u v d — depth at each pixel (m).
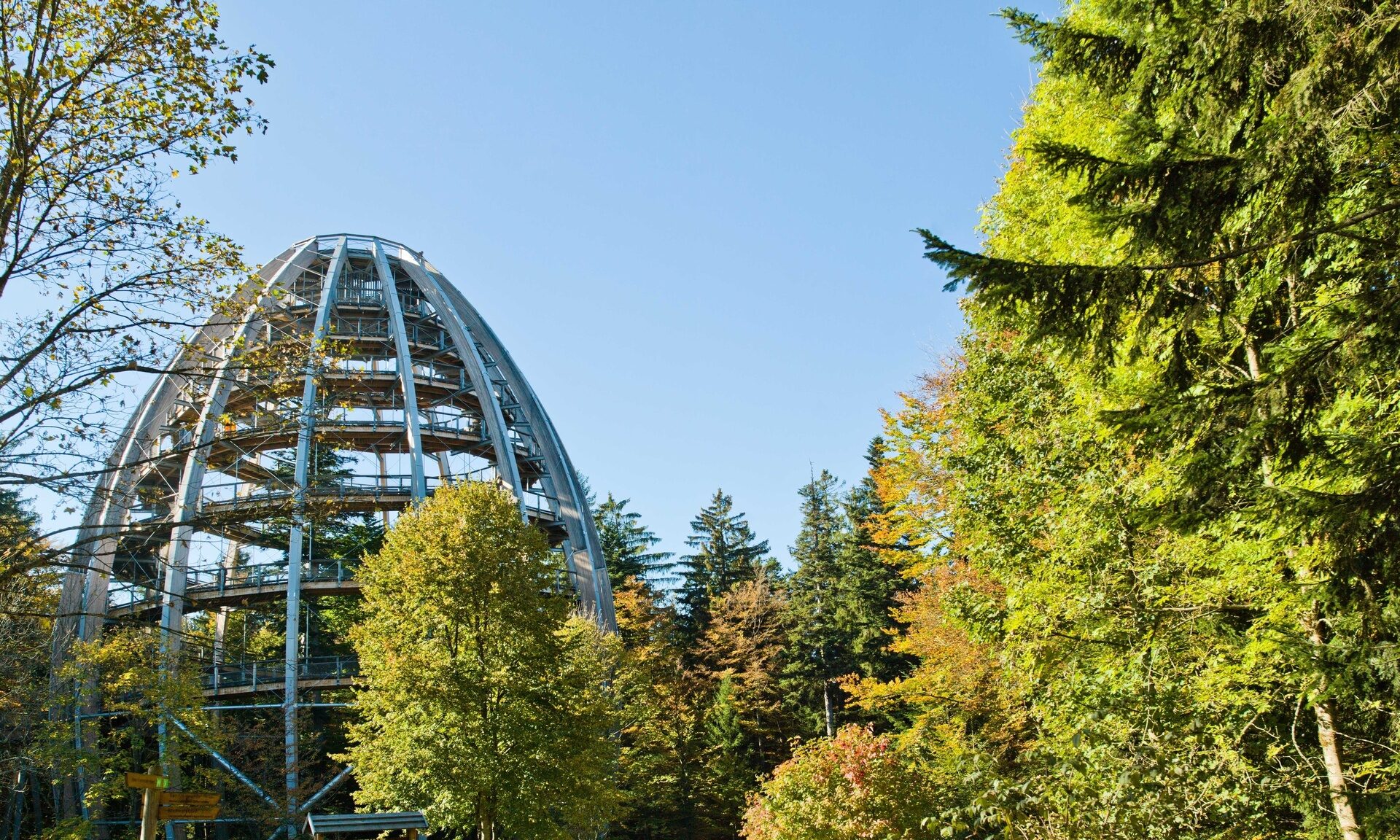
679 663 55.12
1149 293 7.98
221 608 37.59
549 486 49.00
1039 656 15.02
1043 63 11.19
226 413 14.30
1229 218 8.67
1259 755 13.27
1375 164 7.79
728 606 57.81
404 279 55.34
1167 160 7.64
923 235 7.82
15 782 25.48
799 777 21.00
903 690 26.81
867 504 64.81
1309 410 7.42
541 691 24.53
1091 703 12.55
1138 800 10.56
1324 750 10.74
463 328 50.56
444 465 52.53
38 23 11.77
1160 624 13.12
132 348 12.78
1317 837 11.79
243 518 14.28
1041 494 16.09
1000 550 16.77
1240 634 12.59
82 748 30.52
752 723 51.91
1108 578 13.64
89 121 12.34
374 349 49.41
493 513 26.11
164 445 38.69
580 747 25.19
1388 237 7.75
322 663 38.88
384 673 23.55
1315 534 7.45
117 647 29.14
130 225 12.58
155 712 28.95
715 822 45.91
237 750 32.47
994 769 12.37
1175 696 11.66
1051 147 8.12
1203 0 8.27
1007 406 17.11
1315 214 7.59
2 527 12.62
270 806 30.61
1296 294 9.91
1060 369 14.28
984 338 17.70
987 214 16.08
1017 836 11.70
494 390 52.25
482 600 24.73
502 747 23.34
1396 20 6.71
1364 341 7.04
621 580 72.25
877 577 55.34
